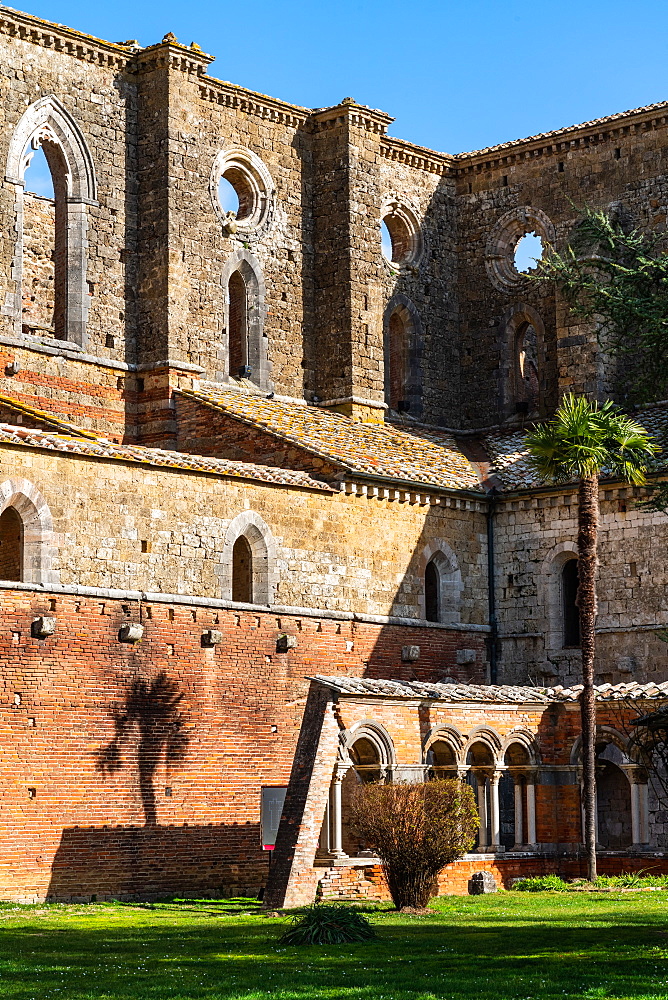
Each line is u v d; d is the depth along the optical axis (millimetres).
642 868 45500
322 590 49625
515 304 63188
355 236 59156
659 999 25406
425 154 63469
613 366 59094
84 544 43375
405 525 52688
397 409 62125
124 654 43781
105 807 42875
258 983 27359
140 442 54062
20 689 41562
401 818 38281
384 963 29609
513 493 54906
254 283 57531
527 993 26125
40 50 53062
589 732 44938
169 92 54906
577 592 50500
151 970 29000
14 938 33812
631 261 58719
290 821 40156
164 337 54062
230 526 47125
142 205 55094
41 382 51906
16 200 51938
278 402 57125
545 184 62531
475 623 54656
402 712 43219
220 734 45750
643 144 60188
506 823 51406
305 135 60094
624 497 52531
